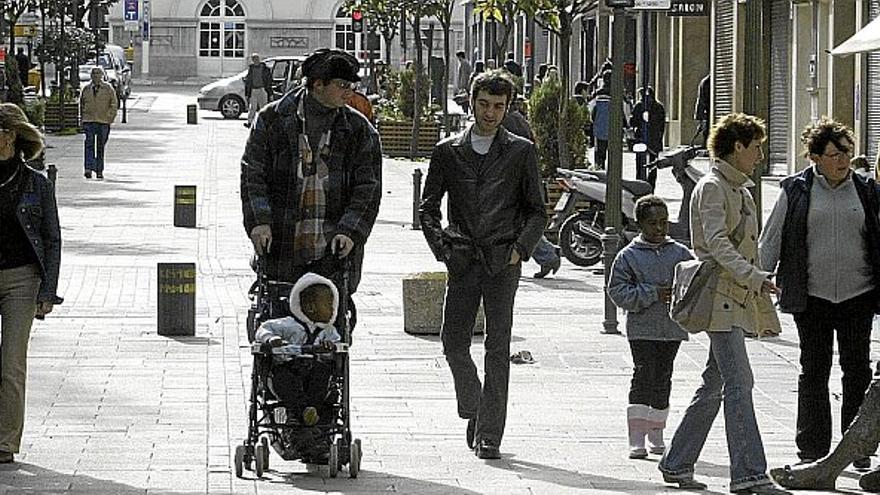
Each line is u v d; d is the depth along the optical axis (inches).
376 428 1012.5
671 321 938.7
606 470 906.1
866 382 909.8
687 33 3998.5
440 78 4635.8
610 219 1406.3
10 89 3688.5
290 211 883.4
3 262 895.1
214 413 1032.2
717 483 874.8
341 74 880.9
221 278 1718.8
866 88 2608.3
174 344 1300.4
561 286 1738.4
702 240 838.5
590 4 2214.6
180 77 7795.3
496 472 894.4
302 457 884.6
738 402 838.5
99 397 1084.5
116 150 3740.2
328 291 860.0
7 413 896.3
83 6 5098.4
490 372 930.1
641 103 2792.8
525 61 4933.6
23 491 826.8
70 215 2342.5
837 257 897.5
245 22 7780.5
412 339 1357.0
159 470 877.2
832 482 871.7
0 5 3533.5
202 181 2957.7
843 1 2778.1
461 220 928.9
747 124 839.7
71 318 1430.9
